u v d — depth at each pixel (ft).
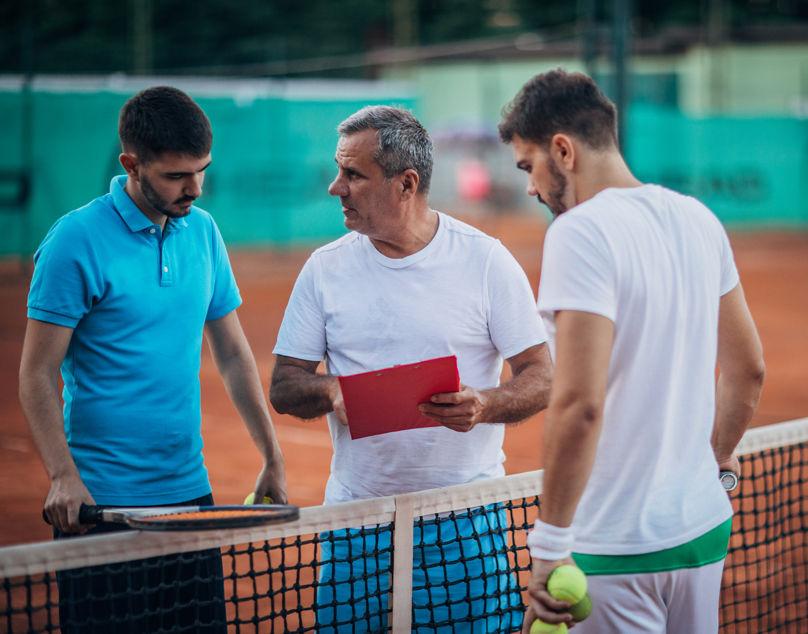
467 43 149.48
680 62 118.42
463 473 10.93
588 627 8.74
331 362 11.16
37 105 69.31
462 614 11.07
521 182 115.75
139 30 116.06
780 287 69.51
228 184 78.13
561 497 8.16
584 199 8.94
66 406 10.59
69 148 70.44
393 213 10.42
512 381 10.53
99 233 10.25
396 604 10.09
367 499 10.28
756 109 119.24
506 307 10.77
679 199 8.95
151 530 8.27
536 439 30.99
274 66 97.66
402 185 10.34
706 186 100.12
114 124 71.72
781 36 117.39
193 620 10.77
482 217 109.60
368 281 10.83
